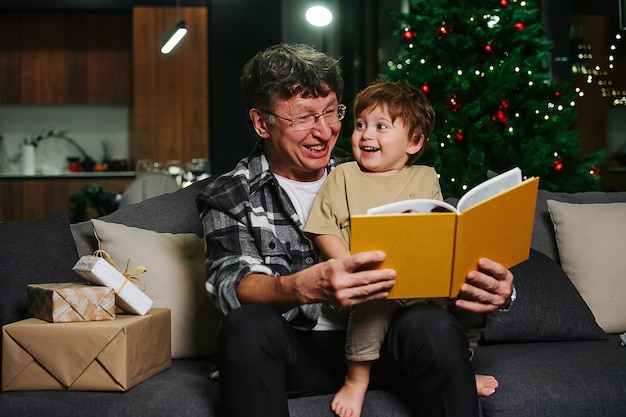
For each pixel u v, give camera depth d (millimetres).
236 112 7527
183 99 8062
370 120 1919
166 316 2037
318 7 4988
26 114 8461
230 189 1976
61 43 8109
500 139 3562
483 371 2004
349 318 1766
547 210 2707
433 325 1621
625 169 5664
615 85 5566
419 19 3781
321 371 1866
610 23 5590
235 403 1591
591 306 2486
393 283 1549
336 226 1856
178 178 6977
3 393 1828
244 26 7539
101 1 7934
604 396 1912
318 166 1959
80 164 8352
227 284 1788
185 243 2291
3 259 2098
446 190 3604
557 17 5602
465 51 3760
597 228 2549
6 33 8039
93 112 8547
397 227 1499
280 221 2004
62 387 1821
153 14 8016
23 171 8055
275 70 1903
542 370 1981
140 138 8047
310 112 1915
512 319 2289
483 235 1580
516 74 3568
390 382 1851
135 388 1836
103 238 2238
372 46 6715
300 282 1601
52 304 1845
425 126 1941
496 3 3785
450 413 1583
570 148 3676
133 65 8031
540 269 2416
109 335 1795
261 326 1602
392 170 1930
